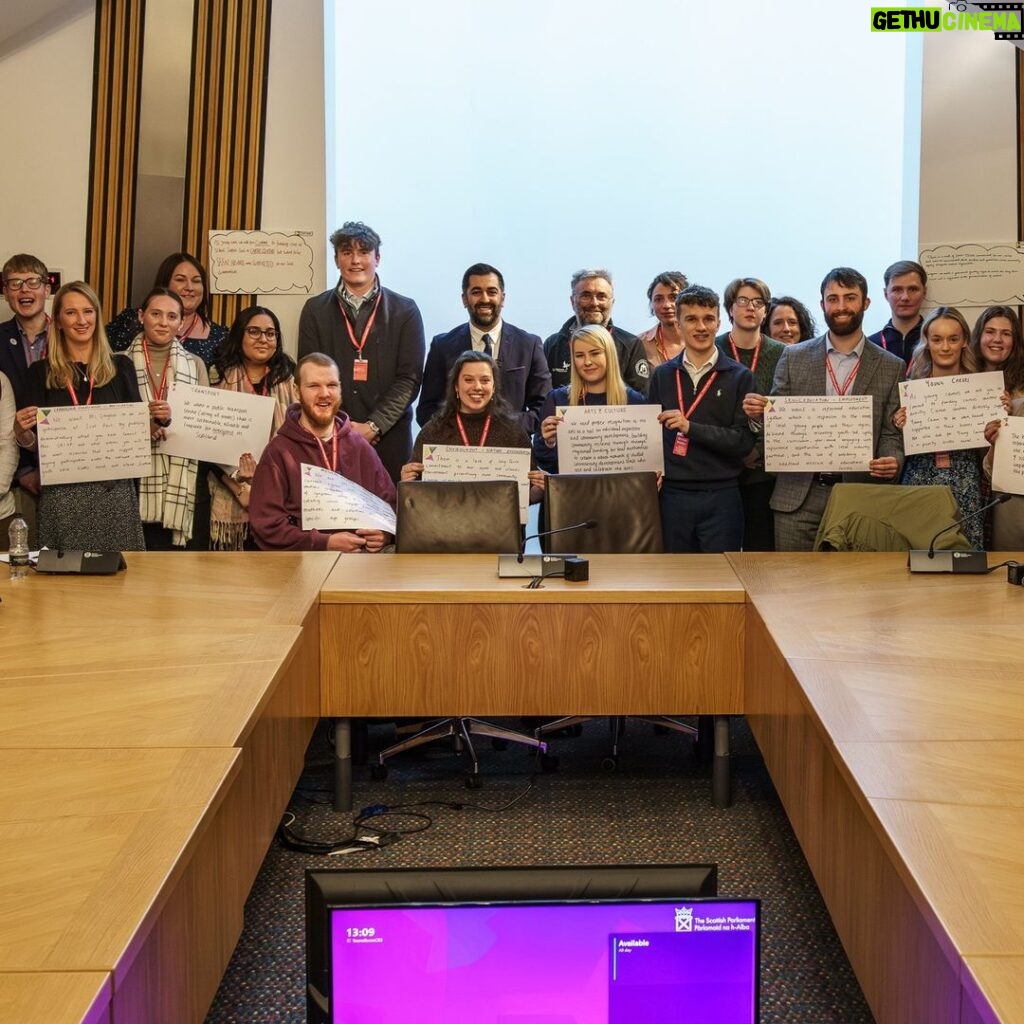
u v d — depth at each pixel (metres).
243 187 5.79
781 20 6.11
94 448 4.59
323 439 4.70
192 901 1.93
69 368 4.72
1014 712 2.44
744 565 4.02
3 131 5.73
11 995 1.40
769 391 5.32
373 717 3.69
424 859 3.30
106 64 5.72
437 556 4.20
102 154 5.75
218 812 2.13
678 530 4.96
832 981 2.69
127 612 3.32
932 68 5.78
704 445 4.91
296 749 3.13
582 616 3.60
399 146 6.14
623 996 1.44
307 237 5.82
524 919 1.43
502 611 3.60
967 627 3.15
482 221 6.21
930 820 1.91
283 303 5.84
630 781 3.93
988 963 1.49
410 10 6.07
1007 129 5.77
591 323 5.32
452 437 4.86
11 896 1.63
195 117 5.75
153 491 4.86
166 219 5.78
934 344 4.86
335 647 3.60
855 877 2.25
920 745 2.25
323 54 5.75
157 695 2.55
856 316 4.92
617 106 6.16
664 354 5.48
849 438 4.79
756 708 3.41
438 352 5.35
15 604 3.42
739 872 3.23
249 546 4.98
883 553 4.26
